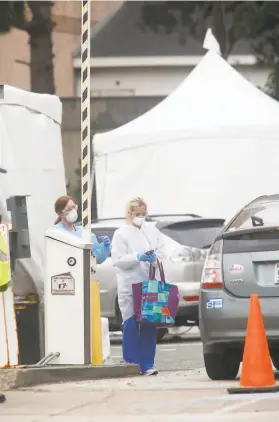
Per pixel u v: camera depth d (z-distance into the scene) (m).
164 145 51.81
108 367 25.91
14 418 18.39
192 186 51.34
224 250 24.05
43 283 28.12
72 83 109.75
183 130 51.75
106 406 19.81
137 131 52.25
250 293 23.56
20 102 28.97
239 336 23.61
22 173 28.69
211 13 79.94
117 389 22.64
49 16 78.12
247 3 76.81
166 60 106.12
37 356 27.77
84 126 26.14
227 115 52.16
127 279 27.95
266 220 24.78
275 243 23.61
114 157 52.44
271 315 23.27
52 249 25.64
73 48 110.44
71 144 78.56
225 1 79.19
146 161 51.97
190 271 40.75
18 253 24.92
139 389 22.53
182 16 81.00
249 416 18.08
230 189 51.19
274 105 53.22
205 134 51.53
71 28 110.25
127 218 28.38
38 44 78.19
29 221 28.67
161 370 29.47
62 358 25.53
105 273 42.31
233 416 18.12
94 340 27.50
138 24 86.06
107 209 51.94
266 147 51.38
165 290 27.64
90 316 25.73
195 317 40.94
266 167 51.19
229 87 54.03
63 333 25.56
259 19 76.62
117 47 108.00
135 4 111.31
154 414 18.64
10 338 24.25
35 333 27.89
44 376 24.20
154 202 51.53
